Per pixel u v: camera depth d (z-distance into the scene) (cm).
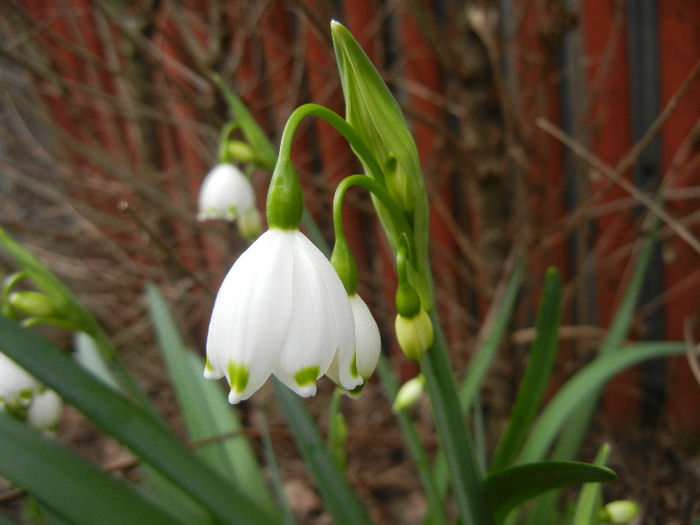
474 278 31
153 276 40
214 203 21
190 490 15
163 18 35
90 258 44
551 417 18
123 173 36
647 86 24
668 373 27
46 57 40
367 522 17
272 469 18
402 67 30
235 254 34
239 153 20
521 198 26
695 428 26
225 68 33
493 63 23
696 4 21
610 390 28
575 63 25
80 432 36
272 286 11
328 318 11
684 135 23
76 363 15
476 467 14
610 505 15
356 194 33
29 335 15
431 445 29
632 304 20
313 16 24
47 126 36
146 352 39
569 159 26
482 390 31
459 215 31
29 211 44
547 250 27
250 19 34
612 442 27
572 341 29
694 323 25
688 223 24
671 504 23
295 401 18
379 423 32
